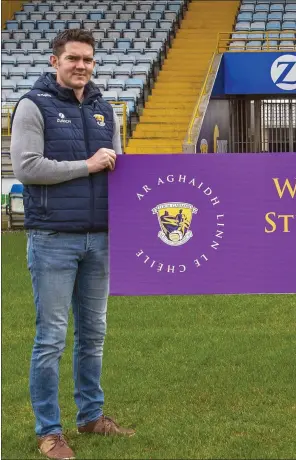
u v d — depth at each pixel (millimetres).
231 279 4914
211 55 25422
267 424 5074
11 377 6383
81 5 29062
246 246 4906
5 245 15852
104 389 5945
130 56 24828
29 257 4703
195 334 7891
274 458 4449
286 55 22047
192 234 4879
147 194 4820
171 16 27734
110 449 4641
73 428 5109
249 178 4879
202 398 5699
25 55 25438
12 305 9656
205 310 9234
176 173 4836
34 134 4570
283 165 4875
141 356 7020
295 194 4887
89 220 4703
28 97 4605
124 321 8641
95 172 4695
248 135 22938
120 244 4820
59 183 4625
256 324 8430
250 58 22203
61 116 4648
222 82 22375
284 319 8664
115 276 4844
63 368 6621
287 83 22062
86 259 4809
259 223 4902
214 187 4863
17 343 7660
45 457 4531
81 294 4887
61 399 5785
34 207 4637
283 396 5688
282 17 27547
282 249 4918
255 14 27547
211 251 4895
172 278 4883
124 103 21000
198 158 4836
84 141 4703
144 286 4871
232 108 22938
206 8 28859
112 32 26703
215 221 4883
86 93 4773
